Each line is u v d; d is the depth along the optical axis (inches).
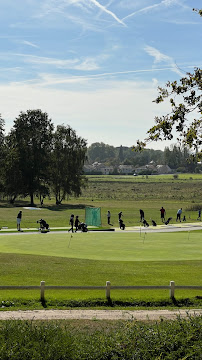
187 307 714.8
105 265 1055.0
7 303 709.9
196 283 847.7
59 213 3053.6
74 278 892.6
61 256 1227.2
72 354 405.1
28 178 3939.5
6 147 4175.7
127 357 410.9
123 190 5994.1
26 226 2255.2
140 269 1000.9
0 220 2511.1
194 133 560.1
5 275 915.4
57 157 4106.8
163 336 436.1
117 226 2336.4
